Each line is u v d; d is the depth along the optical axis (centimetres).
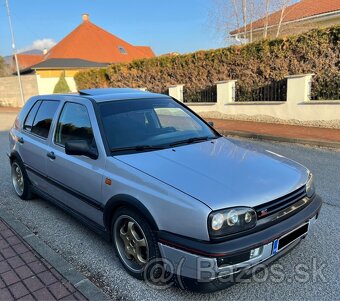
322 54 1057
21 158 500
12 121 1766
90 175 345
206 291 271
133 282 308
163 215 271
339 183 563
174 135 389
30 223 443
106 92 435
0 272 314
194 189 269
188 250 254
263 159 341
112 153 336
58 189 415
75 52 3747
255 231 261
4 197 545
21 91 2638
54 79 2941
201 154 340
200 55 1430
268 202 270
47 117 454
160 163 314
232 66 1325
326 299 280
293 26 1886
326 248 355
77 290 286
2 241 375
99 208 341
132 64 1781
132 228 308
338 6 1759
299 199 300
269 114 1188
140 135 368
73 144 344
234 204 257
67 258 354
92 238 398
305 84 1073
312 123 1070
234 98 1324
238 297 284
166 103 439
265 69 1218
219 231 249
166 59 1589
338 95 1036
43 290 287
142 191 287
